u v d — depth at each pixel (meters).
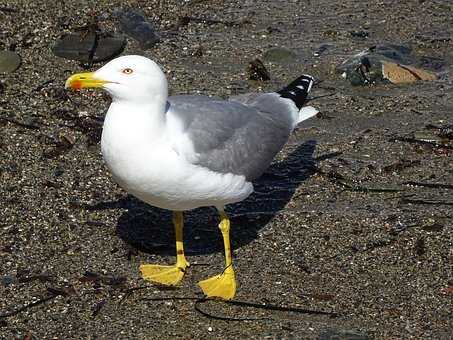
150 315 7.34
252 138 7.85
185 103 7.63
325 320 7.27
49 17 12.37
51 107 10.49
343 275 7.85
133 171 7.18
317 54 12.06
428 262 8.02
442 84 11.37
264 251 8.20
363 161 9.65
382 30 12.82
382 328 7.18
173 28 12.62
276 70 11.65
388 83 11.37
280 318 7.30
